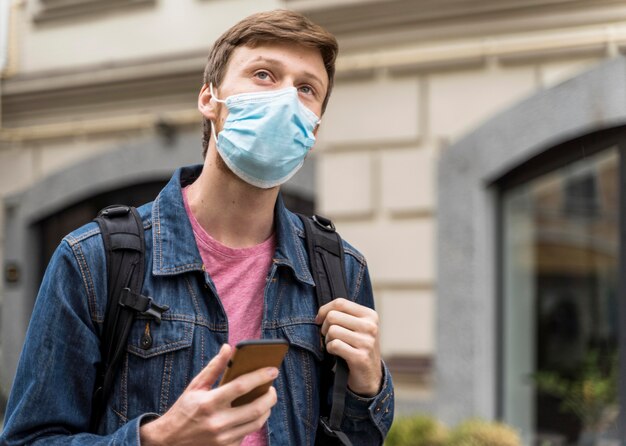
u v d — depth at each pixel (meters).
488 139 5.49
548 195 5.48
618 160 5.13
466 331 5.53
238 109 1.75
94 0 7.32
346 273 1.94
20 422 1.59
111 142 7.32
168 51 6.97
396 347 5.79
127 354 1.65
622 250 5.12
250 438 1.70
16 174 7.80
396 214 5.81
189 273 1.72
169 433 1.45
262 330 1.75
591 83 5.10
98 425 1.66
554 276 5.46
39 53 7.62
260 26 1.77
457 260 5.58
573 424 5.36
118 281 1.67
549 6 5.33
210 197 1.78
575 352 5.38
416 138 5.75
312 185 6.15
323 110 1.94
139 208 1.80
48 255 7.77
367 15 5.88
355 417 1.79
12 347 7.77
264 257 1.82
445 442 5.09
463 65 5.61
